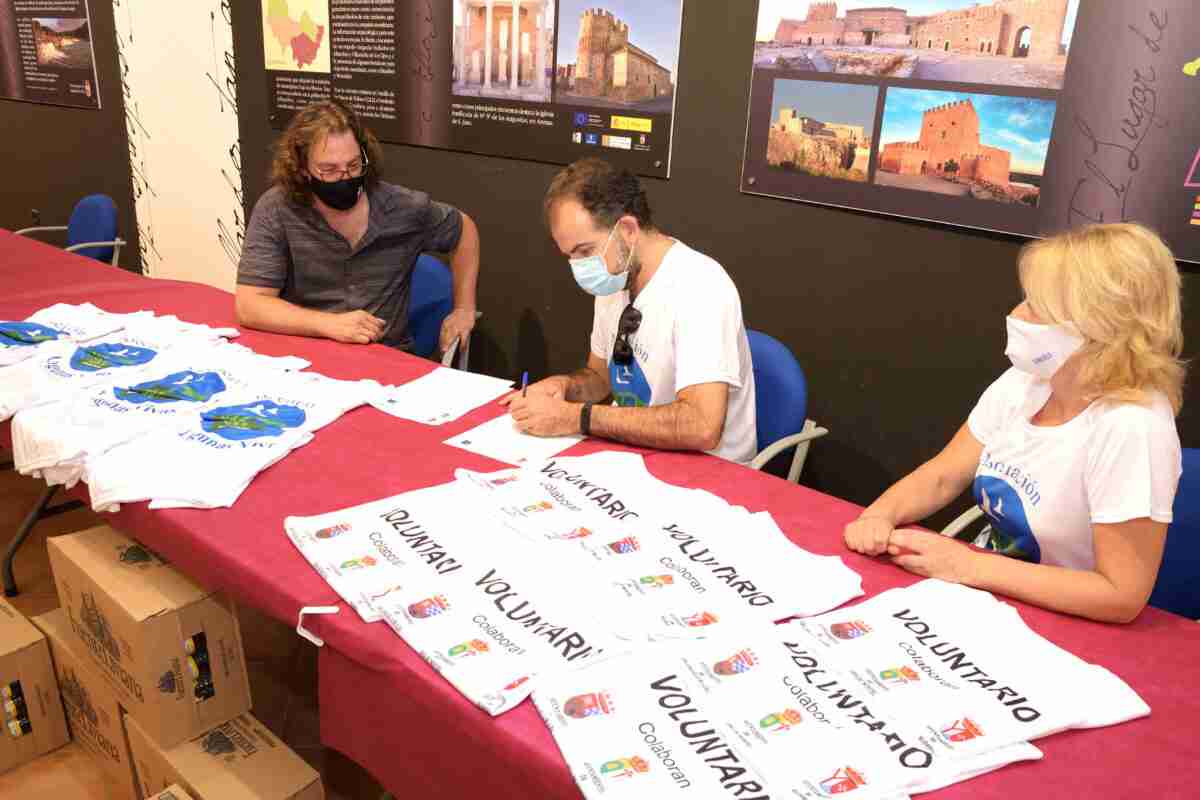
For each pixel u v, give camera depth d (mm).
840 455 2561
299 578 1176
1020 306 1213
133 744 1526
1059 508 1254
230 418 1620
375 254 2363
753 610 1101
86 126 4746
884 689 965
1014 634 1071
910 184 2205
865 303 2385
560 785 878
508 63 2941
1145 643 1089
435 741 1019
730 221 2584
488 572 1171
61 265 2729
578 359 3135
